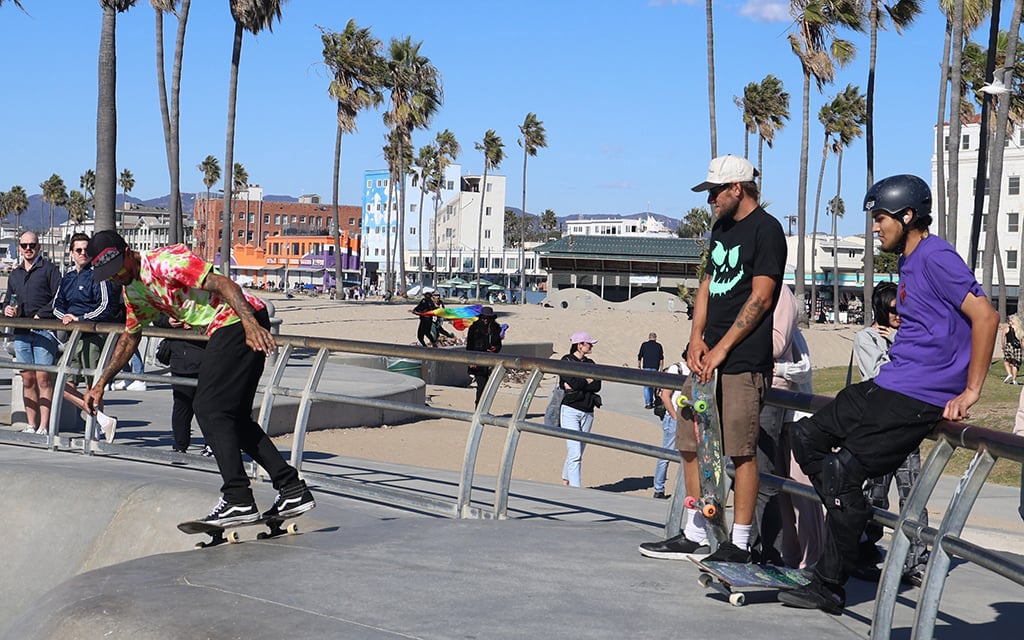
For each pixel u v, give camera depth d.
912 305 4.00
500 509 6.79
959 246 74.31
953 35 32.03
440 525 6.34
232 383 5.97
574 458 11.86
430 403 21.34
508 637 4.16
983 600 5.24
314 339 8.00
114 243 5.96
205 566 5.26
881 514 4.18
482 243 149.00
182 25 35.19
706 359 4.59
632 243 96.00
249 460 9.22
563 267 94.00
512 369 6.78
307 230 186.38
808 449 4.27
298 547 5.72
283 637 4.16
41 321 9.69
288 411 13.81
